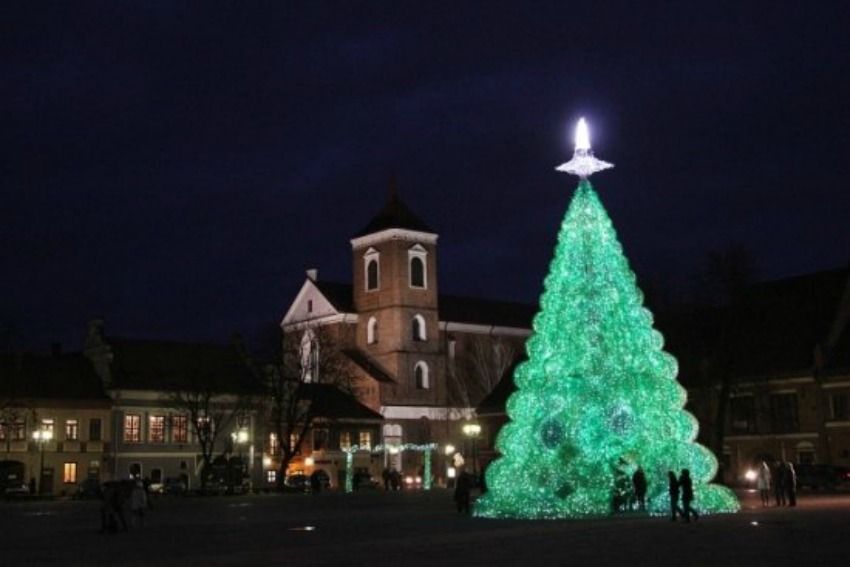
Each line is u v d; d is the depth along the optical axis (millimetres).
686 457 39750
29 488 80375
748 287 77188
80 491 78438
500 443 40688
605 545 27703
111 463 88125
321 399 104688
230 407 94625
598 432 37969
